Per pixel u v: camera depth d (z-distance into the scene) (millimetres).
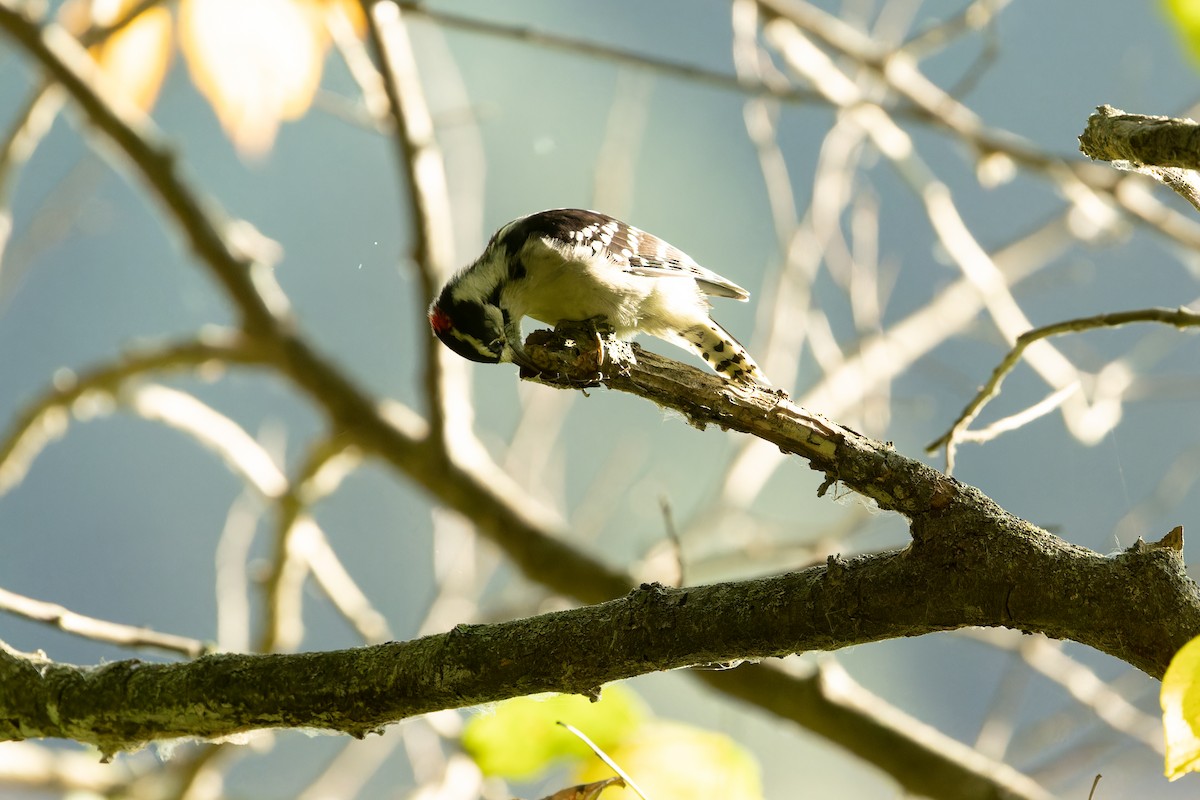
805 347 17266
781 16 11133
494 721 6500
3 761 10086
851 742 9750
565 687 4430
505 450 12961
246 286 11953
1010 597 4078
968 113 10789
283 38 8164
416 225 10406
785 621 4207
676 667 4387
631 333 8867
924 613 4141
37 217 12602
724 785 6352
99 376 11961
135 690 4801
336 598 11109
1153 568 4016
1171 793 13461
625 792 6266
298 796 10477
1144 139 4062
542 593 11609
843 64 12297
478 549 12469
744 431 4570
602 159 11445
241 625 10773
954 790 9453
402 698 4527
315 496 11570
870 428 10508
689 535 11180
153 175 11969
